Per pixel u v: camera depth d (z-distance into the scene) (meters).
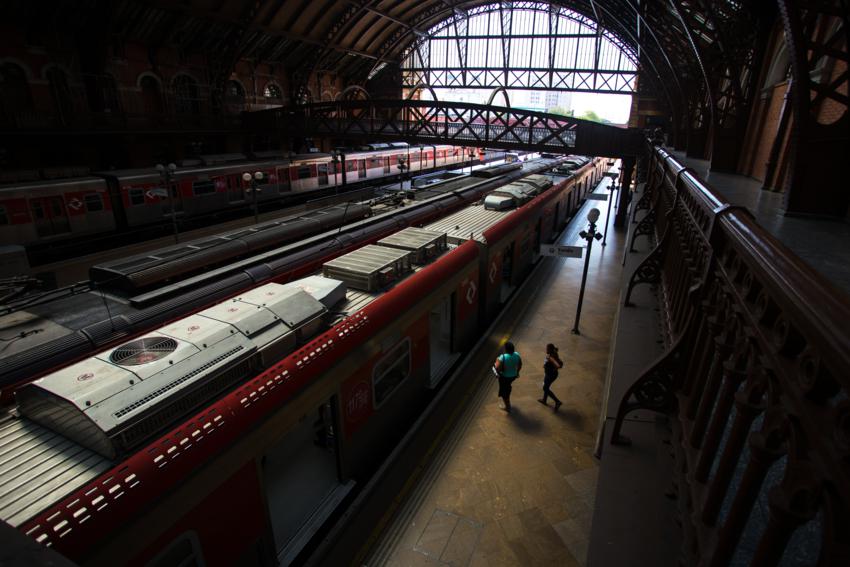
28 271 14.06
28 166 21.78
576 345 11.12
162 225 19.72
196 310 6.25
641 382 4.26
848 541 1.22
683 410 3.76
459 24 38.12
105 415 3.65
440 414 8.46
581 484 6.95
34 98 20.91
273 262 7.61
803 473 1.44
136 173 18.75
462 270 9.44
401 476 7.00
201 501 4.04
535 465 7.30
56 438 3.89
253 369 5.01
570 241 20.50
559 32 35.09
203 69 28.16
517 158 37.91
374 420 6.96
